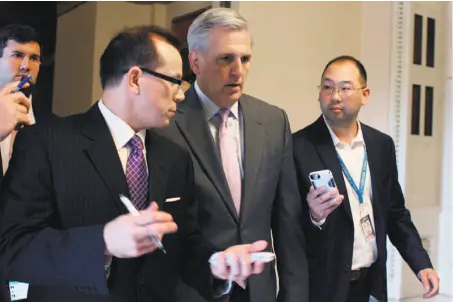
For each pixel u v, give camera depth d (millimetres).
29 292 1094
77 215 1071
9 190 1052
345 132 1977
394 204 2074
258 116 1561
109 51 1144
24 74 1788
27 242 995
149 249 927
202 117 1474
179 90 1166
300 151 1876
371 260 1906
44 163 1070
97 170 1101
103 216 1081
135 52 1101
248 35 1447
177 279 1248
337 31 3588
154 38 1126
